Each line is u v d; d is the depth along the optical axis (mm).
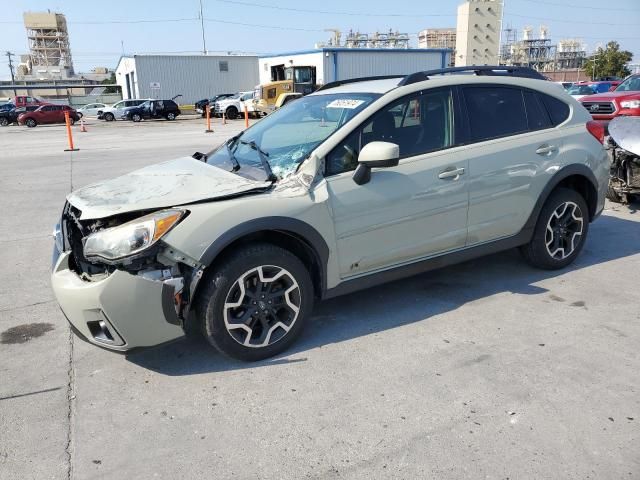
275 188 3568
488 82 4508
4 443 2852
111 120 39781
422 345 3764
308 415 3023
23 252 6148
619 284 4754
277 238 3686
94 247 3176
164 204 3287
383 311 4312
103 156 14648
